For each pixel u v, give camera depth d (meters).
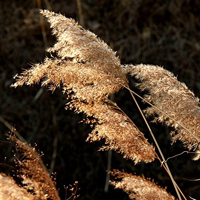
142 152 1.77
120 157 5.67
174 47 6.18
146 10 6.32
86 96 1.77
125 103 5.86
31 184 1.64
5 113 6.12
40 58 6.37
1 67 6.38
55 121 5.98
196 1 6.21
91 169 5.75
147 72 1.91
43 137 5.98
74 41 1.81
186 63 6.09
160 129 5.68
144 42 6.25
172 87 1.90
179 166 5.59
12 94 6.22
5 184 1.42
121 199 5.50
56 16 1.88
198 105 1.97
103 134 1.77
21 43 6.44
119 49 6.25
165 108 1.92
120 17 6.35
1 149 5.84
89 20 6.43
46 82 1.76
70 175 5.79
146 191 1.77
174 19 6.27
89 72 1.76
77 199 5.67
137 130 1.82
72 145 5.87
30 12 6.54
